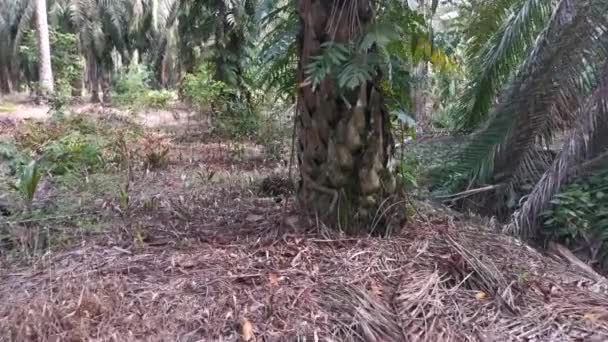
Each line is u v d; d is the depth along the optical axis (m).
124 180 5.25
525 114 4.82
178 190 4.88
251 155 6.97
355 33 2.96
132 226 3.55
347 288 2.56
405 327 2.32
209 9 9.34
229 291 2.52
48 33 16.61
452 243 3.04
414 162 5.69
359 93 3.01
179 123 10.89
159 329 2.22
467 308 2.49
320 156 3.15
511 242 3.55
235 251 3.02
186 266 2.81
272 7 4.68
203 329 2.24
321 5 3.01
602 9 4.55
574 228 3.96
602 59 4.53
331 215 3.16
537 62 4.86
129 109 12.73
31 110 14.46
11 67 22.14
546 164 4.89
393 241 3.12
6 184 5.02
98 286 2.48
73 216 3.86
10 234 3.40
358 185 3.13
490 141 5.06
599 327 2.37
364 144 3.08
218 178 5.42
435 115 10.49
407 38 3.35
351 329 2.27
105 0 19.27
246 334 2.18
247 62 9.20
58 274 2.75
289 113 8.27
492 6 5.84
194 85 9.91
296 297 2.46
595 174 4.36
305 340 2.18
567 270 3.16
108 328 2.21
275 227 3.40
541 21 5.32
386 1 3.09
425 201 4.65
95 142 6.86
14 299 2.48
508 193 4.75
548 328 2.36
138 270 2.78
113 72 20.61
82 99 17.19
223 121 8.72
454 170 5.35
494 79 5.64
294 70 3.83
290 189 4.64
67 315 2.24
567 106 4.65
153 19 19.92
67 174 5.27
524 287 2.71
